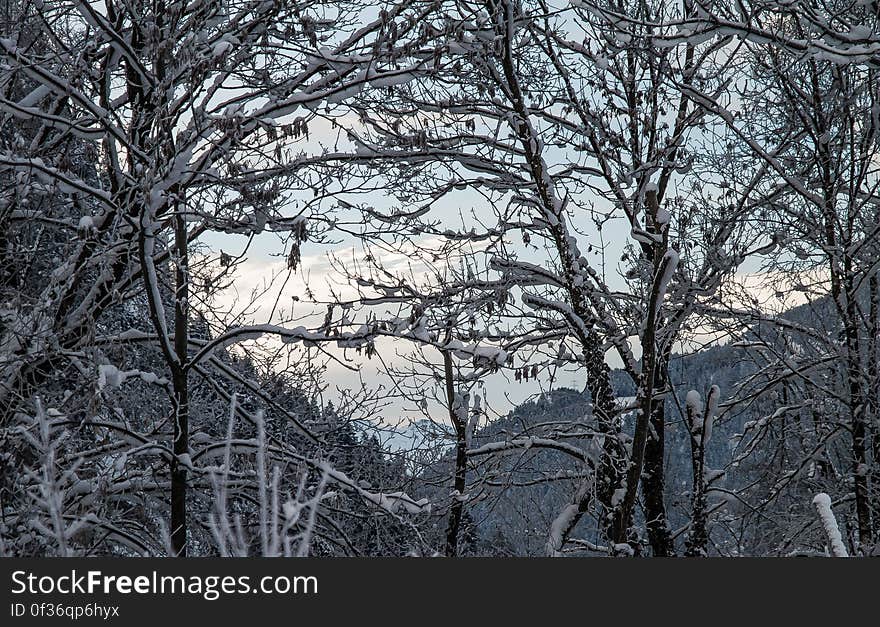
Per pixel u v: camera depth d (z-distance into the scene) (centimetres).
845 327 1714
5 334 1218
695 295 1639
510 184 1605
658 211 1291
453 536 1784
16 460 1103
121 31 1218
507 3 1358
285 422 1648
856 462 1712
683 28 1421
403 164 1498
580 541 1766
